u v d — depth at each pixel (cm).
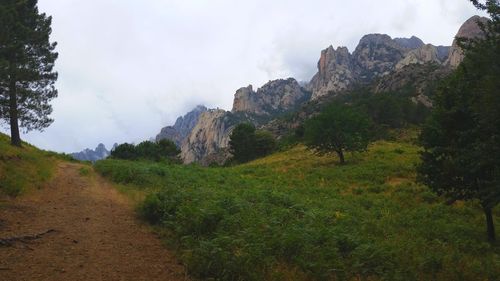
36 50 3073
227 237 884
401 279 840
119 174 2253
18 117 2948
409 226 1736
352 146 4319
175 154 7325
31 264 797
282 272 757
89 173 2542
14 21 2538
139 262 869
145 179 2083
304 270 796
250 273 740
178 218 1128
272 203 1759
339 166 4175
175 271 822
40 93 3058
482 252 1407
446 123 1576
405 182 3003
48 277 742
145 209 1297
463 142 1520
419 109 8119
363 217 1814
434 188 1738
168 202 1309
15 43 2720
